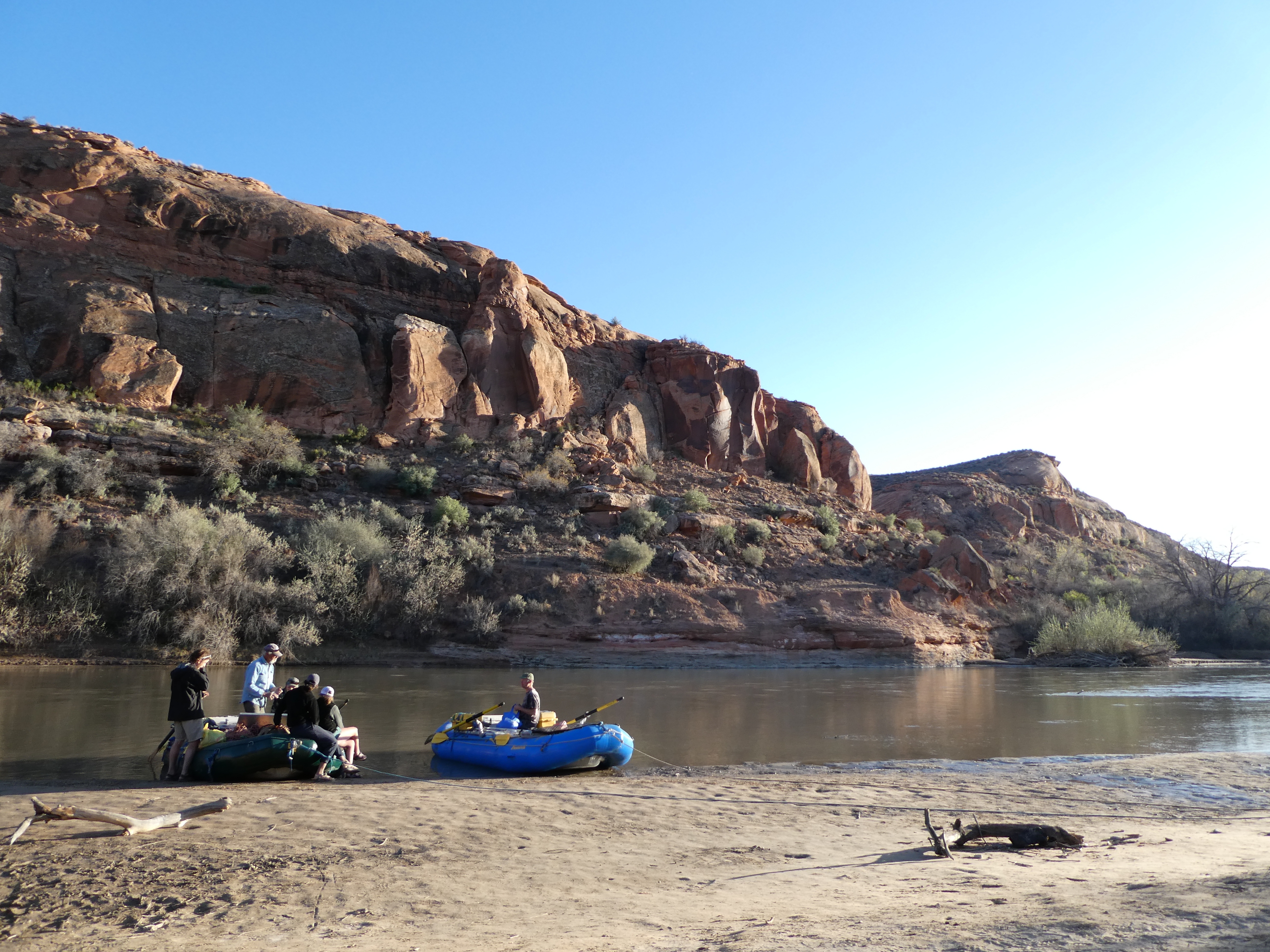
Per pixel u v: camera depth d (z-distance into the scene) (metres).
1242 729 18.81
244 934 5.36
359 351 54.53
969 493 81.81
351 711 20.27
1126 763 14.06
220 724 12.45
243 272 56.75
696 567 43.41
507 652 36.34
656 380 67.06
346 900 6.12
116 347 47.94
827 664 39.19
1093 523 86.00
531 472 49.62
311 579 36.53
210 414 49.28
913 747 16.09
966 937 4.45
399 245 64.00
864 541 54.00
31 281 49.56
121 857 7.21
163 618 33.41
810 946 4.46
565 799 10.42
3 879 6.57
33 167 53.00
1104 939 4.25
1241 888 5.42
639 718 19.84
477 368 56.75
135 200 54.72
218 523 37.19
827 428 71.12
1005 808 10.31
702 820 9.39
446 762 13.95
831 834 8.71
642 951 4.63
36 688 23.62
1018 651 47.31
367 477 46.53
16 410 41.25
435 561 39.22
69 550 34.97
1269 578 61.16
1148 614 57.47
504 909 5.89
